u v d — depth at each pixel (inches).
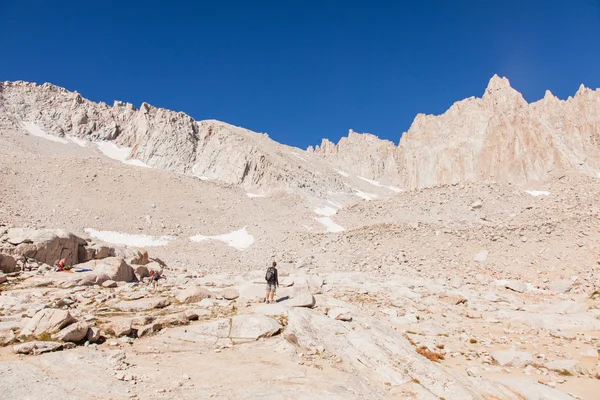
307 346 557.3
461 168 6919.3
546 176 5561.0
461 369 590.6
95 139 5403.5
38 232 1022.4
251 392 395.9
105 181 3282.5
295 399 386.0
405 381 488.4
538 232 1769.2
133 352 482.9
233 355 509.4
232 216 3282.5
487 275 1552.7
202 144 5502.0
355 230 2324.1
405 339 657.0
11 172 2999.5
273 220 3228.3
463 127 7509.8
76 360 428.5
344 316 679.1
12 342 452.1
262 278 1179.3
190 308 693.9
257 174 4931.1
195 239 2711.6
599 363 625.6
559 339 779.4
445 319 908.6
